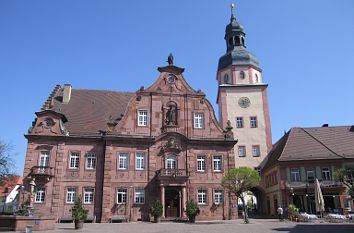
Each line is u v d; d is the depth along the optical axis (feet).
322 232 75.41
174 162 136.05
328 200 147.43
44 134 131.03
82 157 132.05
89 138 134.21
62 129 133.08
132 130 136.87
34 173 124.47
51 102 145.69
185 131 140.87
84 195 128.16
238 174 115.44
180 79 148.15
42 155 129.70
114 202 127.13
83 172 130.41
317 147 158.30
